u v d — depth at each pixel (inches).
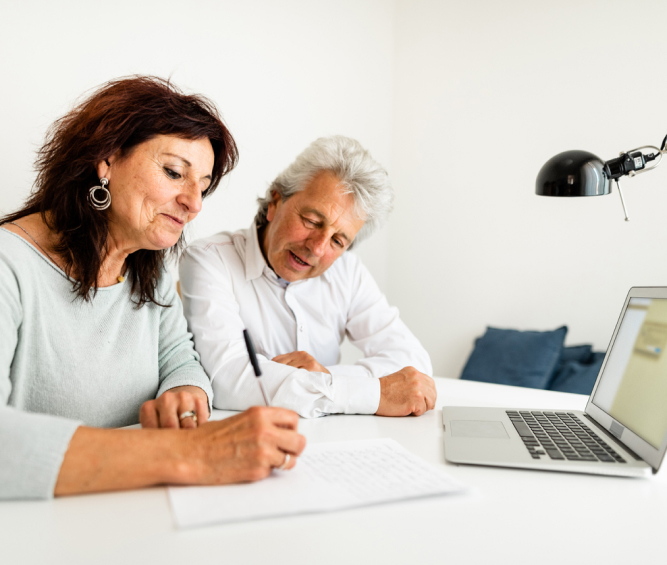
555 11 120.2
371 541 25.7
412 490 30.8
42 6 79.1
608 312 114.5
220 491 30.1
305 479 32.1
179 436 31.3
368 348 68.2
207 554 23.9
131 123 41.0
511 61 126.7
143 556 23.6
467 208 134.6
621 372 44.1
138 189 42.1
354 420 47.3
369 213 60.7
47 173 42.7
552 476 34.7
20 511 27.5
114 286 45.9
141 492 30.0
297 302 66.7
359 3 134.6
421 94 142.1
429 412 50.9
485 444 39.1
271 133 115.6
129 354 46.8
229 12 105.3
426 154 141.6
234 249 65.5
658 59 107.7
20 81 77.5
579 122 117.7
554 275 121.6
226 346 53.9
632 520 28.8
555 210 121.0
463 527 27.4
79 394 43.6
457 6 134.6
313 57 124.1
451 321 137.9
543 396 58.7
